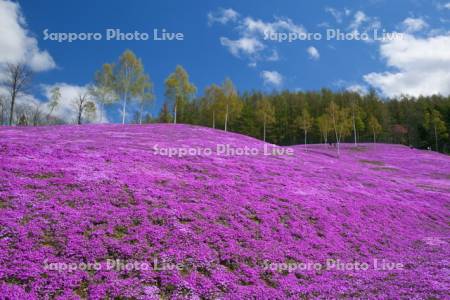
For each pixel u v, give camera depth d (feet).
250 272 41.42
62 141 90.89
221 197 62.18
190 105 375.04
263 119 279.08
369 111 378.73
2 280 31.78
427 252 60.49
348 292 40.88
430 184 136.36
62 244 38.75
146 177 64.39
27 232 39.47
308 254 50.06
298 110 394.11
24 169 57.57
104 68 218.79
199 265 40.42
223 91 239.30
